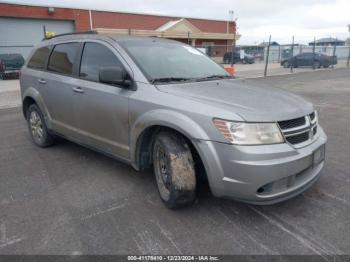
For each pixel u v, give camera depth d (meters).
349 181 3.94
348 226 2.98
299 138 3.01
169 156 3.11
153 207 3.39
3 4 28.58
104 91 3.81
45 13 30.69
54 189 3.86
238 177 2.77
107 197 3.63
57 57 4.83
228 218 3.15
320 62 28.58
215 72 4.30
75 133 4.50
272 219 3.12
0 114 8.95
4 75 21.09
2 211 3.36
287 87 14.26
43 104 5.04
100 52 4.06
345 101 10.00
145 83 3.47
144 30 35.78
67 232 2.97
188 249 2.70
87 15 33.16
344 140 5.67
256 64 36.78
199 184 3.65
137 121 3.42
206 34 40.66
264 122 2.79
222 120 2.81
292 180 2.90
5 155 5.11
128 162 3.74
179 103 3.11
